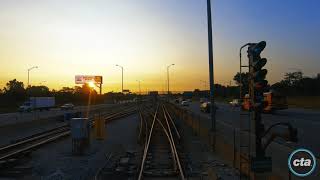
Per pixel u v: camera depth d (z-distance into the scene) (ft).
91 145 85.87
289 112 206.28
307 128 114.83
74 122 75.20
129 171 55.83
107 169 57.62
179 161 60.90
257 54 35.50
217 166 57.88
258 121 36.68
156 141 94.99
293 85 404.57
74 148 75.20
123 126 146.10
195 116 111.75
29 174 56.29
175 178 51.80
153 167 59.26
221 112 224.33
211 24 77.66
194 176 52.80
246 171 48.21
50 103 315.37
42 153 76.64
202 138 92.43
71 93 506.48
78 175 53.93
